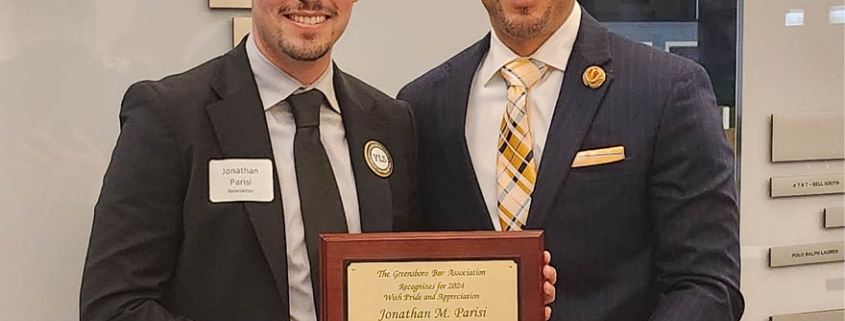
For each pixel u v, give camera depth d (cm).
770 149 273
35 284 206
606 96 167
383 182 168
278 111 164
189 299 156
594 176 165
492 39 180
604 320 167
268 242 154
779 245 278
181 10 209
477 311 149
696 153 162
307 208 159
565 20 174
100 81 205
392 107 179
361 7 224
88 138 206
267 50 163
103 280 152
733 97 270
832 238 282
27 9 200
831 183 280
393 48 228
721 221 161
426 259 148
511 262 149
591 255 167
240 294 155
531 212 167
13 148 202
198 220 154
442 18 231
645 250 170
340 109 171
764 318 280
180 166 154
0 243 203
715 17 266
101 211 155
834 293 285
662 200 165
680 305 159
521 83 172
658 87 166
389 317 148
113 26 205
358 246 147
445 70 187
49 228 206
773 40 271
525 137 171
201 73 163
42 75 202
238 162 156
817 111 277
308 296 158
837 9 275
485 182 174
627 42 175
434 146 181
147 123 154
